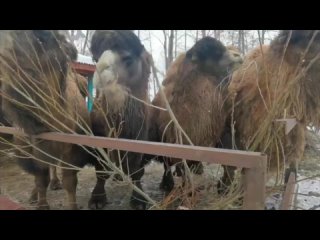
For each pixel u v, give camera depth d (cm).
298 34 340
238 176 255
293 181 310
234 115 439
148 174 711
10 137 506
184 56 482
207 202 298
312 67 339
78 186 608
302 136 379
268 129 300
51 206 495
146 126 445
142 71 425
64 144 388
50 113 321
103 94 418
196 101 449
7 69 323
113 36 396
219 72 463
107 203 495
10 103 348
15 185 607
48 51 338
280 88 339
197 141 451
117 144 239
